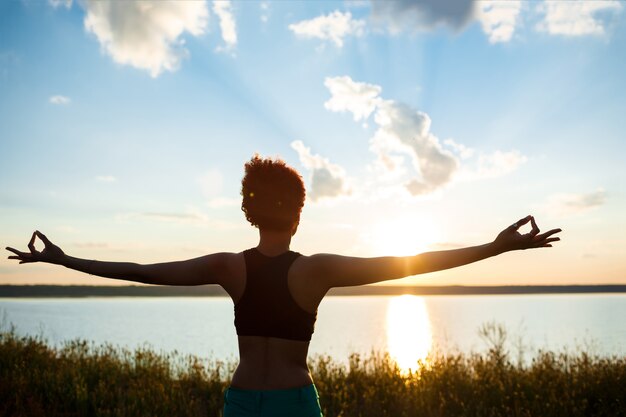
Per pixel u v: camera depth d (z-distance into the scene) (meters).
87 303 195.75
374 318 81.88
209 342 31.92
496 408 7.05
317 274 2.33
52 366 8.94
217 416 7.02
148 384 8.02
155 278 2.42
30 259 2.49
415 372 9.03
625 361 8.77
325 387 8.07
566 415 6.66
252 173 2.45
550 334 36.59
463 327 54.38
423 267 2.24
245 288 2.36
